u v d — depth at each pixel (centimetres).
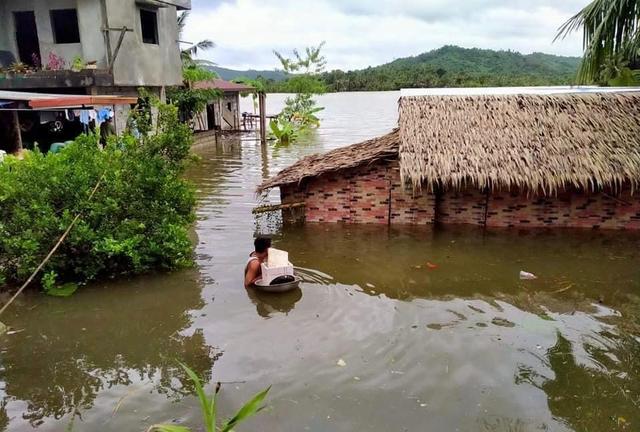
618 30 1134
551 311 736
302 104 3716
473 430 491
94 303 777
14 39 1977
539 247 987
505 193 1083
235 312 739
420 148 1051
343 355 622
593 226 1075
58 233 809
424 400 536
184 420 512
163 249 865
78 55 1939
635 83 1456
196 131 2884
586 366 595
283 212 1167
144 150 923
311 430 492
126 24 1956
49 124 1814
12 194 810
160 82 2209
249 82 3591
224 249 1000
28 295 803
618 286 814
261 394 364
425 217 1116
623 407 523
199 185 1605
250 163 2041
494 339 657
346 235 1073
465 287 820
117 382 583
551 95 1153
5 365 621
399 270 890
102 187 850
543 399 537
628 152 1005
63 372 605
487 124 1092
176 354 635
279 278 801
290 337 666
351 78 8769
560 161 998
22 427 508
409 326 693
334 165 1120
